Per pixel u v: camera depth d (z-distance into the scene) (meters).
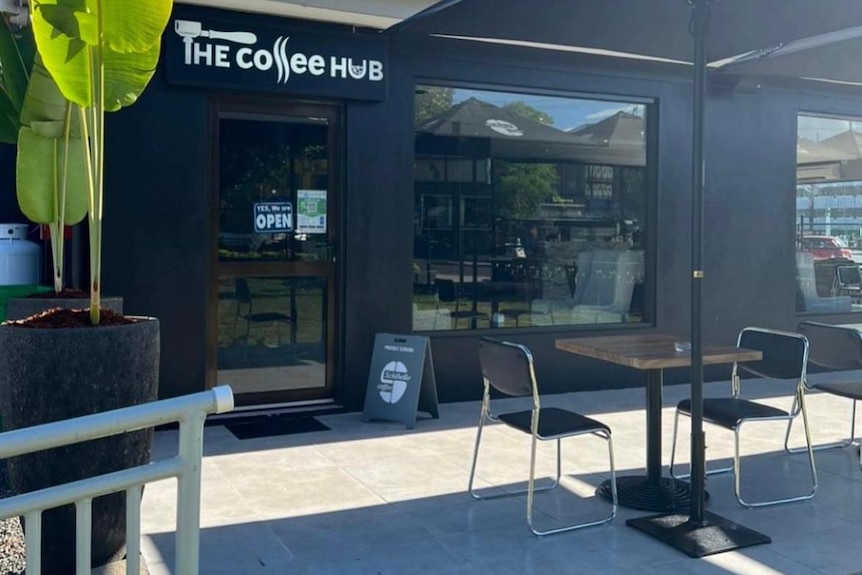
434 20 4.55
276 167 5.96
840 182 8.16
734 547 3.61
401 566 3.43
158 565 3.38
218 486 4.43
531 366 3.79
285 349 6.07
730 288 7.50
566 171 6.93
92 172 3.54
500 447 5.26
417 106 6.36
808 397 7.02
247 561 3.46
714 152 7.38
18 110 4.34
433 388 5.97
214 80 5.55
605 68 6.91
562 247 6.95
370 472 4.70
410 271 6.29
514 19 4.54
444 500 4.24
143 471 2.00
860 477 4.74
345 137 6.05
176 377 5.61
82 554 1.96
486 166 6.62
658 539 3.72
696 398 3.80
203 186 5.64
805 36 4.75
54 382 3.03
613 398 6.74
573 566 3.44
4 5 4.89
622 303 7.23
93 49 3.13
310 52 5.80
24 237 5.76
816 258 8.12
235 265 5.86
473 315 6.63
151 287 5.53
